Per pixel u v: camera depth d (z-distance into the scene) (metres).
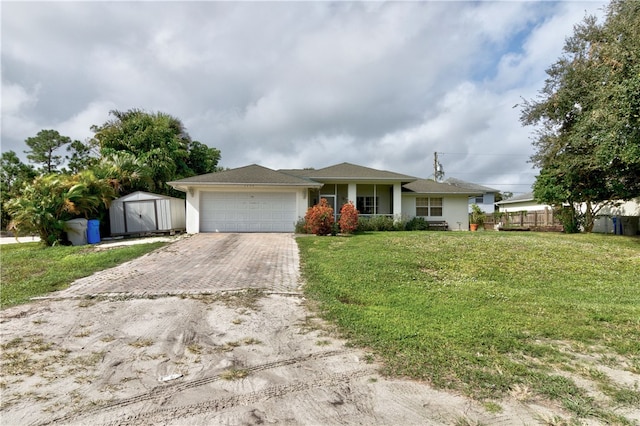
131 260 9.66
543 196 18.78
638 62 11.62
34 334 4.39
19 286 6.95
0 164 29.48
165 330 4.51
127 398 2.87
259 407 2.71
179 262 9.36
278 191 16.42
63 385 3.11
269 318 4.96
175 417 2.59
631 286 7.21
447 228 21.25
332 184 20.00
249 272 8.13
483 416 2.52
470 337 4.09
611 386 2.93
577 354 3.65
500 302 5.79
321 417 2.56
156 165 21.91
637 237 16.12
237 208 16.31
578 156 16.14
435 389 2.95
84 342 4.13
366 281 7.18
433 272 8.25
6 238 19.91
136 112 25.61
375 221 18.67
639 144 11.22
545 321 4.72
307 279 7.44
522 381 3.04
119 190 17.00
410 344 3.90
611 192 16.98
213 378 3.22
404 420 2.50
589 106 15.04
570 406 2.62
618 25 13.49
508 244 12.61
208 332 4.43
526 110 18.66
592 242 13.98
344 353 3.74
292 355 3.71
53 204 13.16
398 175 19.06
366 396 2.85
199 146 29.89
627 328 4.46
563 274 8.32
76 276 7.73
